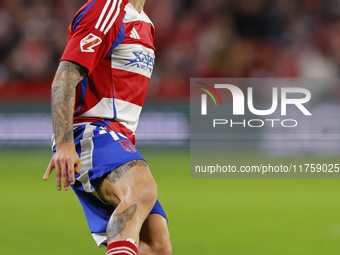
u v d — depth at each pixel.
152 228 12.62
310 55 64.25
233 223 25.16
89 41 11.92
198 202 30.25
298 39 65.56
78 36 12.01
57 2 64.75
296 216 26.89
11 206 28.75
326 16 67.25
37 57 61.59
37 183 35.88
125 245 10.58
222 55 64.06
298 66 63.78
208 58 63.91
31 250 20.08
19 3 63.78
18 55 61.56
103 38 12.06
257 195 32.81
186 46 64.06
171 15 65.44
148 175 11.52
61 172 11.12
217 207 28.94
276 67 63.78
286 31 65.94
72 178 11.02
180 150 49.81
